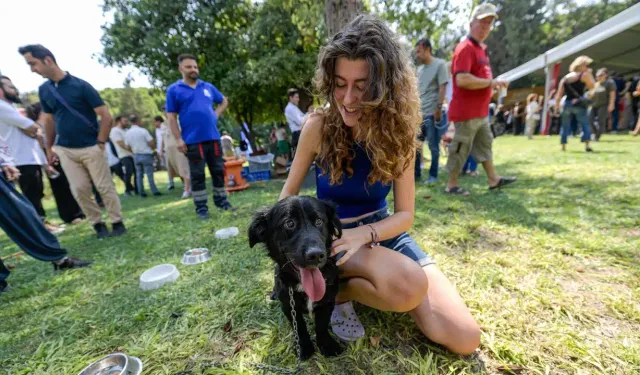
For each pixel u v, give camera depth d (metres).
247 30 11.76
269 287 2.55
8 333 2.27
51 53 3.63
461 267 2.62
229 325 2.11
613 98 9.15
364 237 1.80
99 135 4.11
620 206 3.64
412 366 1.65
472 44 4.20
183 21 11.52
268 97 13.80
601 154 6.88
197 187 4.91
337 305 2.08
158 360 1.84
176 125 4.76
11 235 2.94
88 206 4.30
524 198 4.29
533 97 14.49
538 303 2.08
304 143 2.13
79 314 2.44
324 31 9.73
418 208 4.21
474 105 4.34
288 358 1.81
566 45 12.20
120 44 11.31
